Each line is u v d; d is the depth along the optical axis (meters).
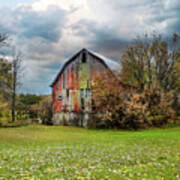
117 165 11.36
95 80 35.88
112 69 36.47
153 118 36.06
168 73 43.09
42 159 12.42
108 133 28.94
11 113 43.72
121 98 34.19
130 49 44.97
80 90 39.22
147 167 11.04
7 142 19.84
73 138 23.72
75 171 10.13
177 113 39.59
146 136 22.84
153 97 36.66
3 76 42.12
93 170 10.36
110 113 33.19
